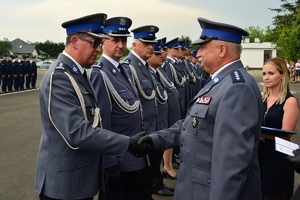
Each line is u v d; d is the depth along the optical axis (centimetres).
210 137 224
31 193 454
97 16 260
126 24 346
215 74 238
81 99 250
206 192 224
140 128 353
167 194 456
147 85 410
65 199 247
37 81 2659
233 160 208
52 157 250
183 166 240
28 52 7688
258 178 237
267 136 313
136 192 370
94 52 263
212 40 235
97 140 241
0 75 1798
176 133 285
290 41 2292
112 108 338
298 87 2159
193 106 239
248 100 214
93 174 259
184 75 653
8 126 912
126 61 416
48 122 251
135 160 346
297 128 883
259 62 4884
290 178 315
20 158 613
